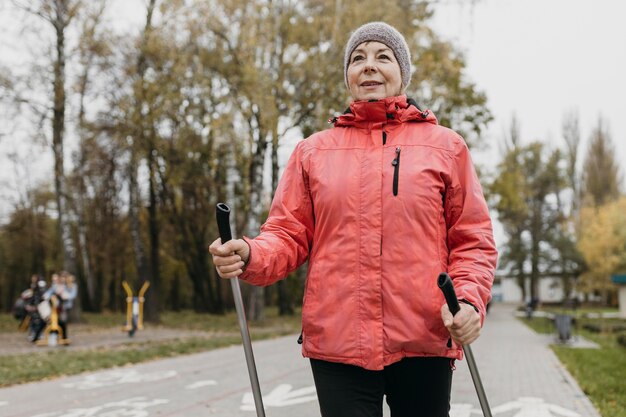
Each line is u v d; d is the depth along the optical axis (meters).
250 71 18.72
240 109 19.31
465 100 21.72
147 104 20.72
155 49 20.06
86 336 16.61
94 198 32.03
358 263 2.03
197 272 30.88
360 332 2.00
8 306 43.91
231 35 19.84
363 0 18.50
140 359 10.72
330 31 19.05
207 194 27.20
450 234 2.11
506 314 39.84
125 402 6.80
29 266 42.06
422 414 2.06
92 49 20.20
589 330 21.83
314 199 2.16
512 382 8.21
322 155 2.19
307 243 2.25
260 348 13.30
